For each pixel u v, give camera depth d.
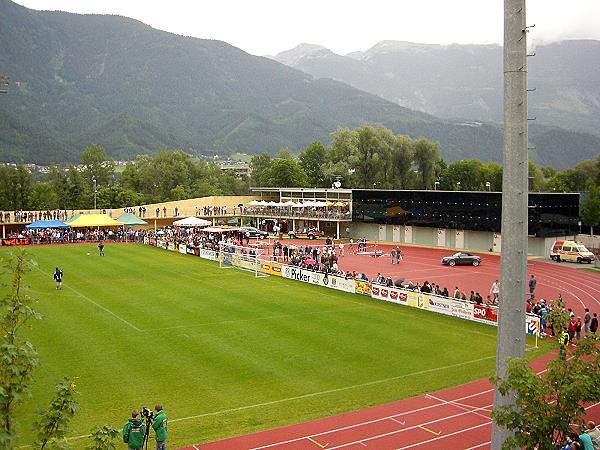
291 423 25.19
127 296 51.69
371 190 102.44
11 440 10.99
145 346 36.44
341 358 34.75
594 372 13.79
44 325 41.03
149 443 23.23
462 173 153.50
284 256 75.81
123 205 139.50
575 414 13.36
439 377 31.62
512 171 12.99
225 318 43.91
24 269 12.79
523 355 13.35
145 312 45.53
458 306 45.72
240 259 69.81
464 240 92.12
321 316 45.22
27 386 11.68
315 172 157.25
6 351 11.29
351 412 26.50
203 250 77.56
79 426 24.59
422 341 38.81
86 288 55.03
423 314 46.72
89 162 199.38
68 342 37.00
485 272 68.00
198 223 94.00
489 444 23.19
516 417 13.16
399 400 28.06
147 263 72.12
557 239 84.75
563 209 85.31
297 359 34.38
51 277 60.78
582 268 72.81
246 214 120.44
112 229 111.00
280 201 120.69
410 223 97.69
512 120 12.98
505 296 13.22
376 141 142.50
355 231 107.12
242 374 31.56
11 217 102.62
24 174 137.38
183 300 50.25
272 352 35.66
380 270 69.00
